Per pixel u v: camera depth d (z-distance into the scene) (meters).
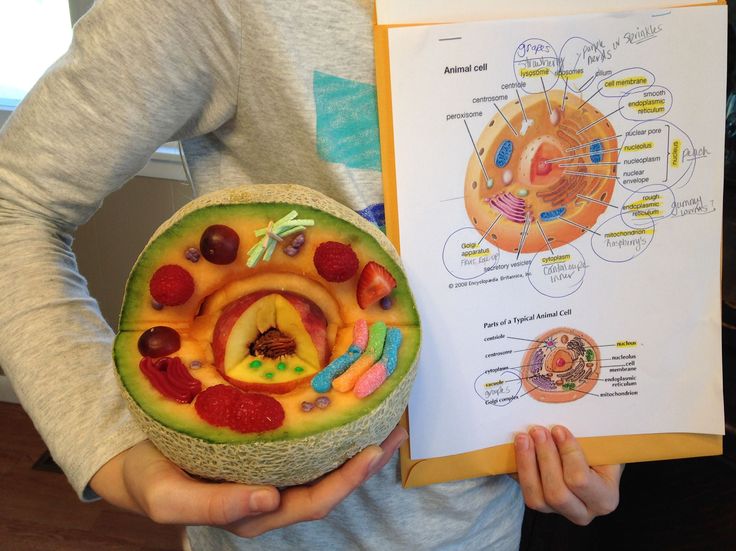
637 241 0.44
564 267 0.44
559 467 0.45
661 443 0.47
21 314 0.40
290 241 0.36
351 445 0.34
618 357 0.45
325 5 0.39
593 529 0.67
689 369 0.46
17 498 1.10
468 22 0.39
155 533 1.06
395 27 0.39
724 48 0.42
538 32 0.40
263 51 0.39
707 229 0.44
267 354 0.36
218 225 0.35
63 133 0.40
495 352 0.44
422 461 0.45
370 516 0.48
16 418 1.25
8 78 1.19
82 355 0.41
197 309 0.36
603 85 0.41
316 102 0.40
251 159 0.45
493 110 0.41
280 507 0.36
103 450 0.39
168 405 0.34
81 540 1.04
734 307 0.54
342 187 0.42
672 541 0.59
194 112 0.43
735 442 0.53
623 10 0.41
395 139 0.40
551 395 0.46
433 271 0.42
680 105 0.42
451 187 0.41
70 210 0.43
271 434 0.33
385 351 0.35
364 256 0.36
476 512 0.50
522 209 0.42
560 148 0.42
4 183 0.42
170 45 0.39
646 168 0.43
